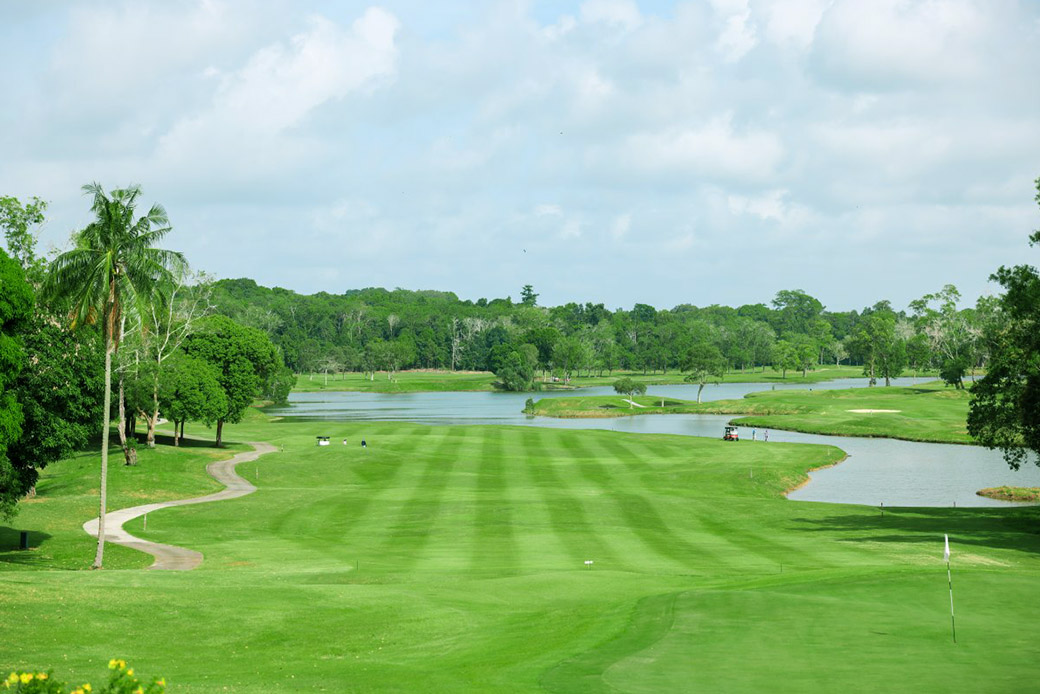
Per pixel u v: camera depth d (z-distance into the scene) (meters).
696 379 182.00
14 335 39.84
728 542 48.06
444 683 20.55
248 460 85.38
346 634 26.45
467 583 34.94
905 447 109.38
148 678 21.39
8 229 61.41
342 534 51.41
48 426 45.78
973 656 19.84
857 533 51.72
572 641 23.67
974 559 42.06
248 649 24.83
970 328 194.25
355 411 177.25
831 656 20.28
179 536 51.16
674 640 22.55
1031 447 56.31
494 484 73.31
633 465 84.62
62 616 27.22
